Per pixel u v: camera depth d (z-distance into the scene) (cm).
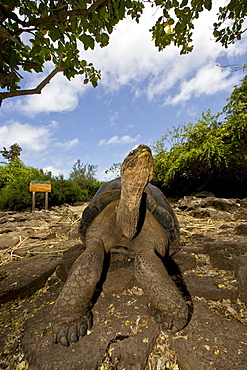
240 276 187
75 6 189
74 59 241
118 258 245
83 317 156
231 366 118
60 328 144
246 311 168
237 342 135
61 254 330
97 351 134
